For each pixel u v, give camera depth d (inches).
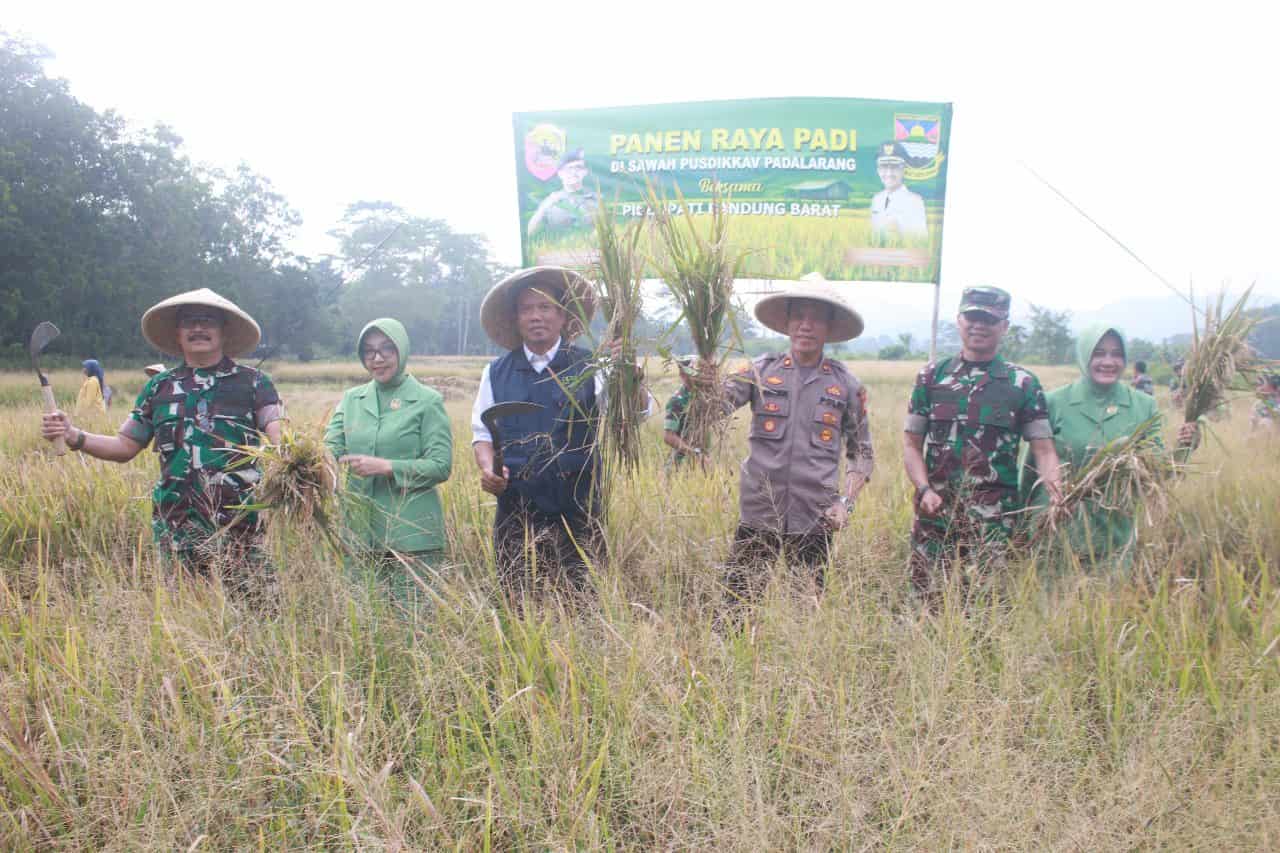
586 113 489.1
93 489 226.2
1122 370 184.9
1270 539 195.0
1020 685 117.6
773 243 487.2
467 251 3070.9
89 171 1642.5
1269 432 304.7
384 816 92.0
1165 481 164.6
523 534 162.4
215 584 135.6
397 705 115.3
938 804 94.9
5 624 133.1
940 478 174.9
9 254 1480.1
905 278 486.9
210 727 108.4
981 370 173.6
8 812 95.7
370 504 155.5
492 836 98.2
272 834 96.5
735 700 113.8
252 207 2046.0
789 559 163.2
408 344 175.5
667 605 137.9
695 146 484.7
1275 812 96.4
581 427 164.1
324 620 129.6
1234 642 135.0
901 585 153.9
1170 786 100.7
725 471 184.2
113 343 1656.0
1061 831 94.3
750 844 91.7
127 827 95.4
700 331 156.9
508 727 110.5
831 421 169.6
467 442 356.5
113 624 127.1
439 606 135.1
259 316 1919.3
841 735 104.9
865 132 480.4
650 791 99.7
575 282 166.7
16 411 536.4
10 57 1569.9
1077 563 155.7
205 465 159.9
